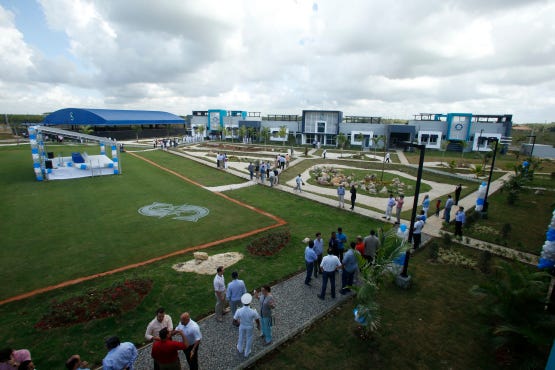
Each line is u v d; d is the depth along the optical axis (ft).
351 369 24.49
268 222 60.39
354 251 28.99
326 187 94.12
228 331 28.91
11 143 181.16
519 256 45.70
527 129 414.00
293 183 97.86
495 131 182.91
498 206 73.31
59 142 188.44
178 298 33.83
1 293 34.91
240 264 42.04
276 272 40.14
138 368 24.50
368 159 154.30
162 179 97.76
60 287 36.14
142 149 173.68
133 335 28.07
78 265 41.65
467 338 28.02
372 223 60.64
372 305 26.94
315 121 218.38
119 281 36.11
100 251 46.03
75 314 30.30
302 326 29.53
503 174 117.80
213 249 47.55
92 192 79.30
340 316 31.42
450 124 190.60
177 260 43.39
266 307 26.48
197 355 23.56
